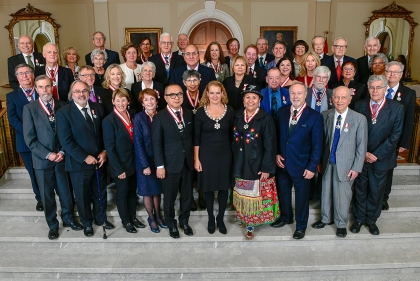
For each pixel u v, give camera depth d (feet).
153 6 24.56
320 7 24.56
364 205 11.83
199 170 11.23
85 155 10.98
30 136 11.10
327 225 12.37
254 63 14.26
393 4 24.52
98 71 13.79
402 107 11.01
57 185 11.78
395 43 25.29
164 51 14.15
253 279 10.96
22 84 11.78
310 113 10.78
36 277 11.13
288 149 11.00
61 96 12.83
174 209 12.63
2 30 25.52
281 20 24.82
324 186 11.78
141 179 11.46
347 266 10.96
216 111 10.89
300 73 13.12
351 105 12.55
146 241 11.82
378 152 11.19
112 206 13.12
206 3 24.47
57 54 12.62
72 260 11.34
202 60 25.79
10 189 13.78
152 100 10.96
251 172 10.87
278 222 12.30
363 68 14.61
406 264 11.06
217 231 12.07
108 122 10.94
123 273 10.98
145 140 11.10
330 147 11.31
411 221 12.74
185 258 11.34
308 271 11.00
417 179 14.47
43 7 24.89
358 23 24.94
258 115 10.73
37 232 12.34
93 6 24.49
